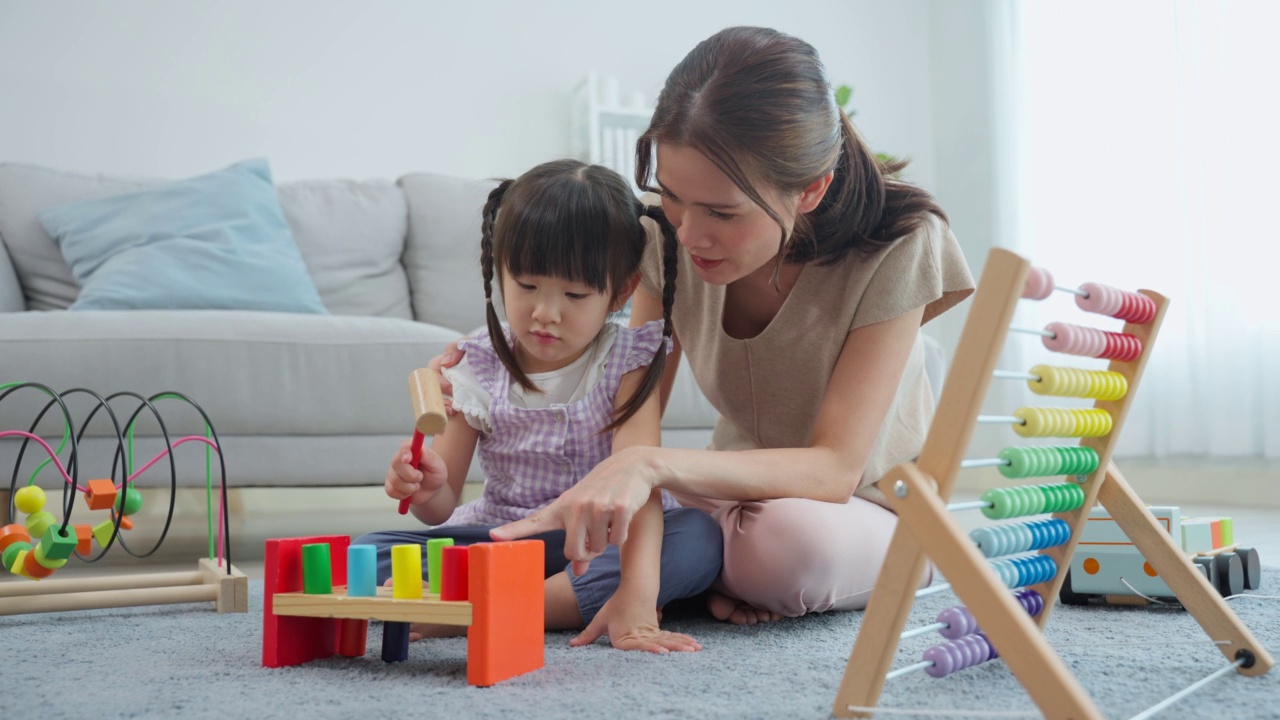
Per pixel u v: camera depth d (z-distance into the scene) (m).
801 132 0.89
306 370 1.90
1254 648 0.87
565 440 1.16
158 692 0.81
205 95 3.17
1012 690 0.80
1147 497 3.01
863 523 1.10
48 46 3.04
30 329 1.77
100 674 0.88
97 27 3.08
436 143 3.38
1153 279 2.99
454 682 0.83
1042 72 3.30
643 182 1.02
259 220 2.44
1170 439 2.94
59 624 1.15
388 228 2.67
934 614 1.18
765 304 1.17
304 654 0.92
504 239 1.06
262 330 1.90
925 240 1.08
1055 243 3.25
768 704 0.75
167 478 1.82
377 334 1.97
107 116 3.08
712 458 0.97
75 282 2.35
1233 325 2.78
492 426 1.19
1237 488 2.81
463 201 2.75
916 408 1.26
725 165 0.87
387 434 1.96
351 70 3.31
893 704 0.76
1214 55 2.83
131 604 1.22
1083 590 1.23
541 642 0.88
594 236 1.05
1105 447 0.92
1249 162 2.75
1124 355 0.91
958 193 3.71
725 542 1.10
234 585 1.25
